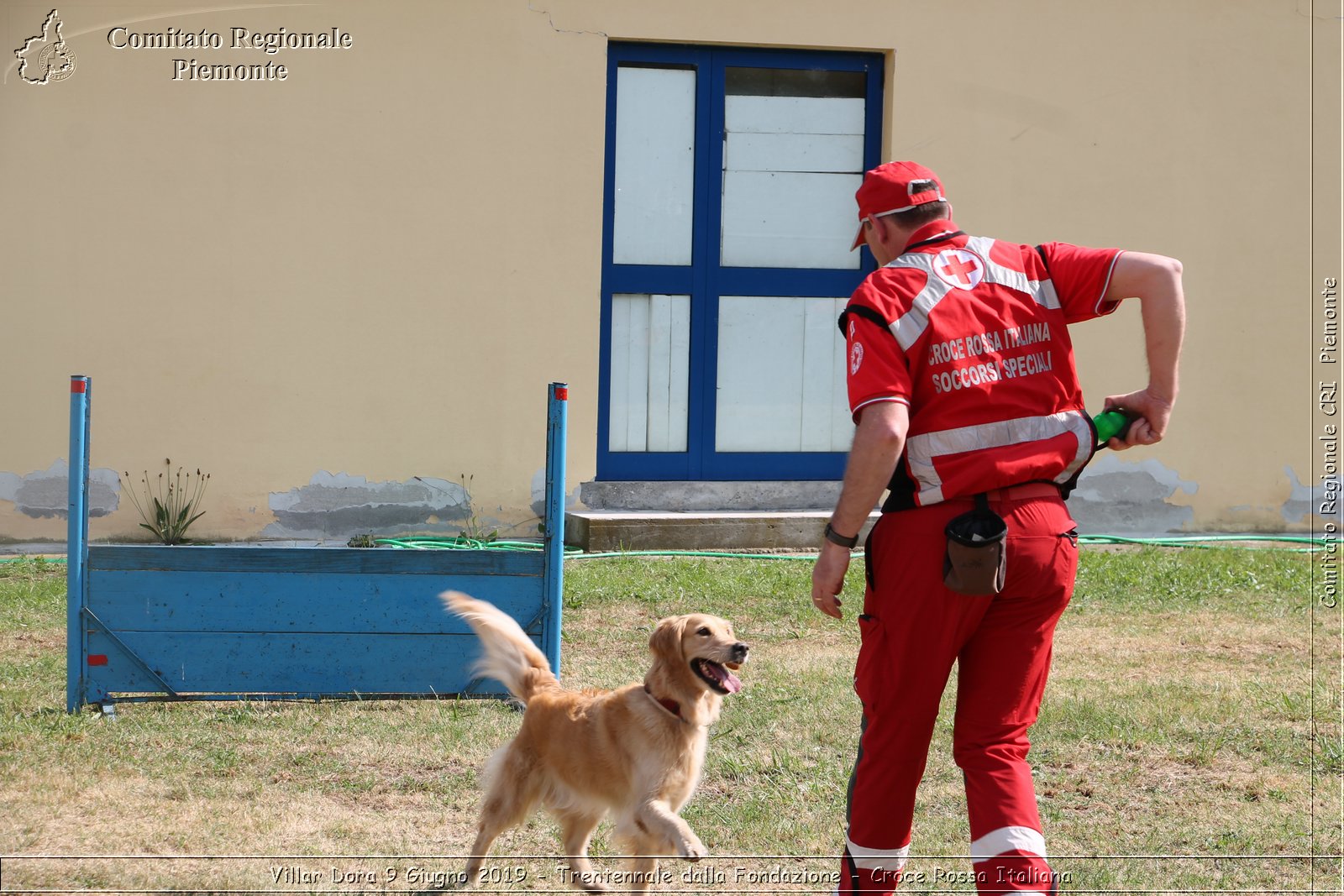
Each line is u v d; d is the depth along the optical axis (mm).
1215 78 11734
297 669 5812
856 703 5918
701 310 11508
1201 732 5586
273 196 10383
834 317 11773
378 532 10703
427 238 10648
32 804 4473
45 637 7004
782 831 4395
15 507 10078
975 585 3020
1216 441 11945
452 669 5926
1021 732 3199
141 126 10148
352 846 4180
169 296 10258
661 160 11344
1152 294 3207
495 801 4023
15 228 9992
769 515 10758
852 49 11375
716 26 11086
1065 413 3258
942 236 3340
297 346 10484
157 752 5062
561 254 10914
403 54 10516
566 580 8844
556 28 10766
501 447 10898
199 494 10375
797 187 11609
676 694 3795
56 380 10117
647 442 11508
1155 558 10219
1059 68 11523
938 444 3127
